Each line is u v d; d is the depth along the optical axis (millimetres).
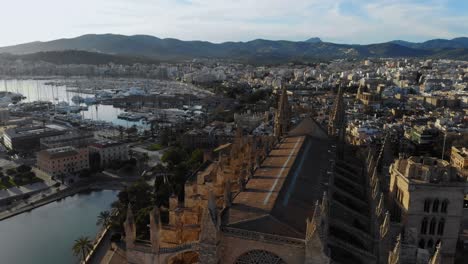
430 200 109625
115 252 156375
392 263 82062
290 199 88188
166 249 89188
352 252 86562
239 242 77000
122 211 175625
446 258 112750
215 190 129125
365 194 131750
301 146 134500
